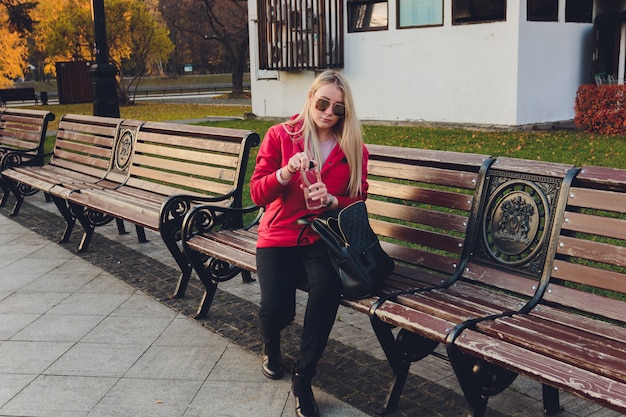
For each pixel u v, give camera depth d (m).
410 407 3.16
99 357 3.82
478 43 14.34
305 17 17.09
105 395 3.38
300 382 3.10
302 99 18.23
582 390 2.25
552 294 3.02
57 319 4.41
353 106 3.36
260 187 3.30
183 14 51.47
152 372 3.62
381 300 3.08
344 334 4.05
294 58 17.69
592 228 2.91
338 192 3.43
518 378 3.45
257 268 3.42
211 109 26.58
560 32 14.73
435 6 15.04
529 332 2.68
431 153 3.64
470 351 2.61
